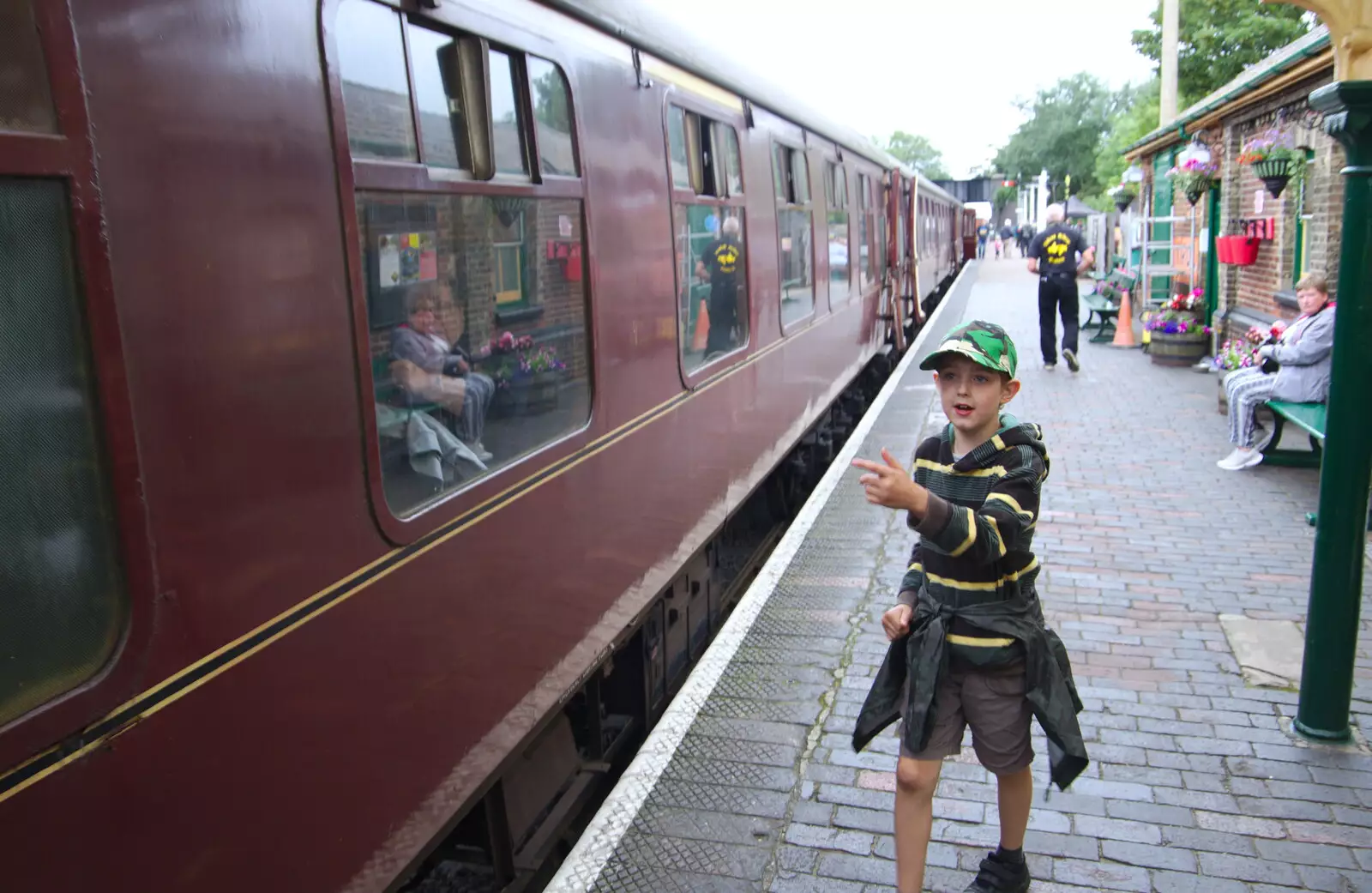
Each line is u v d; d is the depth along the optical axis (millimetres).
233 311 2102
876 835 3312
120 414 1841
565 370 3643
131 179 1879
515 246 3281
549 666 3445
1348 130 3326
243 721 2104
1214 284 12578
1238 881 3039
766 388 6602
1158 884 3031
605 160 4008
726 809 3461
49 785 1703
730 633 4812
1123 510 6625
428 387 2791
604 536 3936
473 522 2953
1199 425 8945
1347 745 3750
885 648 4668
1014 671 2576
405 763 2637
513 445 3270
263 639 2160
